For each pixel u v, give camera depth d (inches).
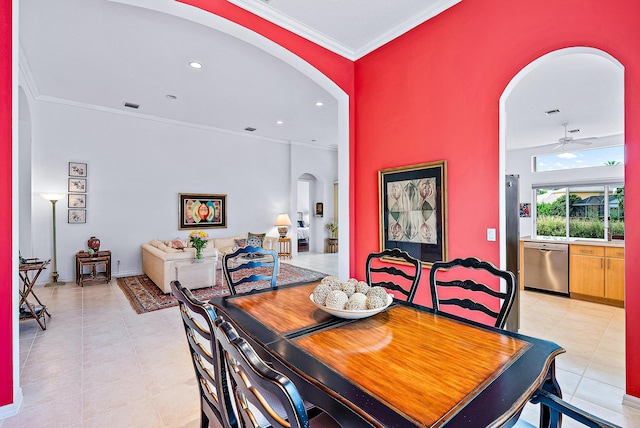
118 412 77.4
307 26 120.7
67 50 145.0
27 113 189.0
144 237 251.3
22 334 125.7
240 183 304.0
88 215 227.6
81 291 193.0
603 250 166.2
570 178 257.6
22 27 126.5
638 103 73.2
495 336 52.9
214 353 42.3
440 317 62.7
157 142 256.4
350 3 107.7
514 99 169.3
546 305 163.9
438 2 108.2
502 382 38.2
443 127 111.0
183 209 269.3
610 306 162.1
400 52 124.6
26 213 197.8
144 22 123.6
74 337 123.0
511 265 121.6
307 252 395.9
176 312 153.8
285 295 79.0
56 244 215.6
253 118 254.4
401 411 32.7
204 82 181.5
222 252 265.3
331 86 138.3
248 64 158.9
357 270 143.8
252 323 59.3
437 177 112.1
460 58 106.0
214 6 100.0
